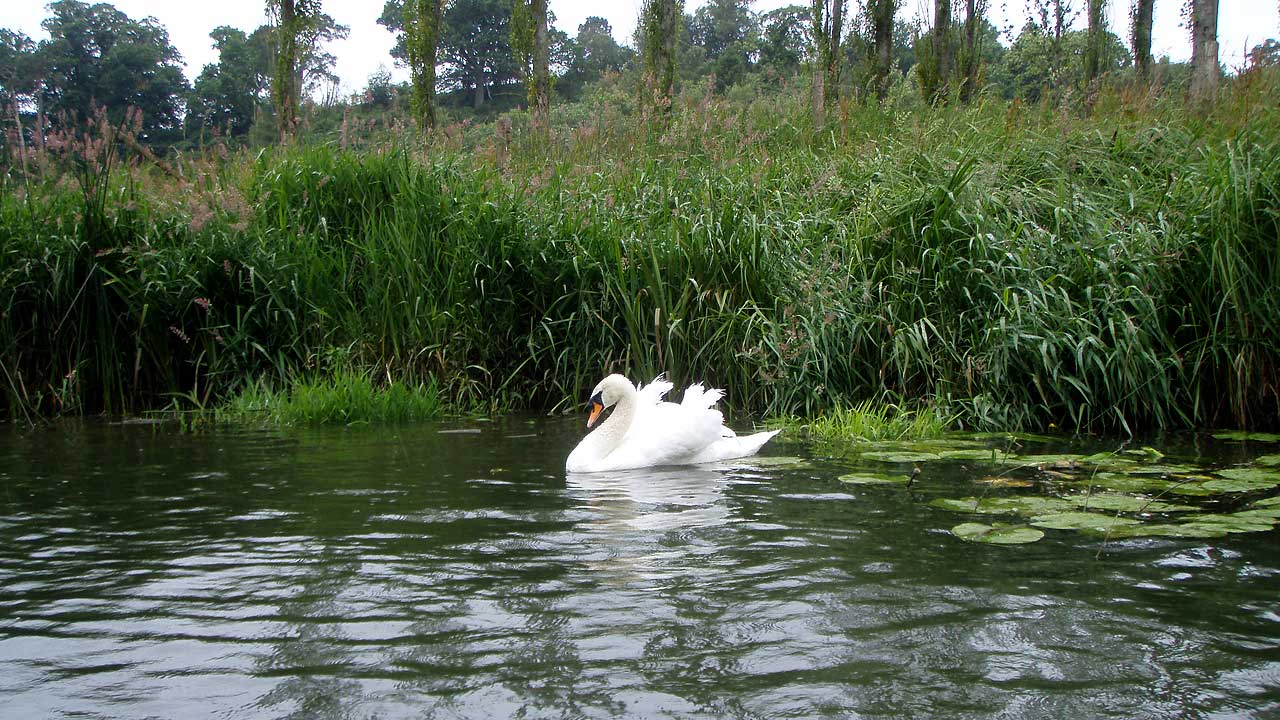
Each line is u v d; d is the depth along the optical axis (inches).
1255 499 204.4
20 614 135.6
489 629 127.9
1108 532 176.7
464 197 416.5
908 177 404.2
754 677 112.7
